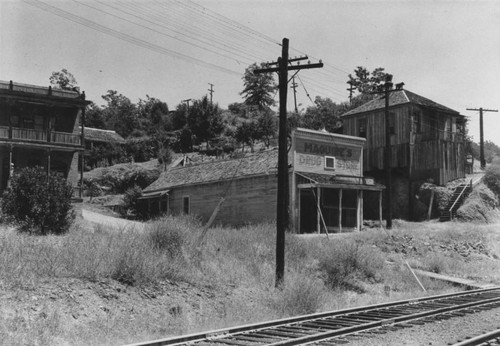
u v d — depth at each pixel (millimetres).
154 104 105438
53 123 40281
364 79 99938
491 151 80625
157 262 15680
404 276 22922
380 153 46281
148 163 71312
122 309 12969
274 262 20312
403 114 45156
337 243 23844
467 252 30141
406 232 31750
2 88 39062
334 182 34312
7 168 37812
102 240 16688
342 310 13414
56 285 12750
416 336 10195
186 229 18891
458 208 40844
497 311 14102
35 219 21891
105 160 73438
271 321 11406
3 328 10062
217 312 14250
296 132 34906
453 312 13555
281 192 18000
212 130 82250
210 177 41219
